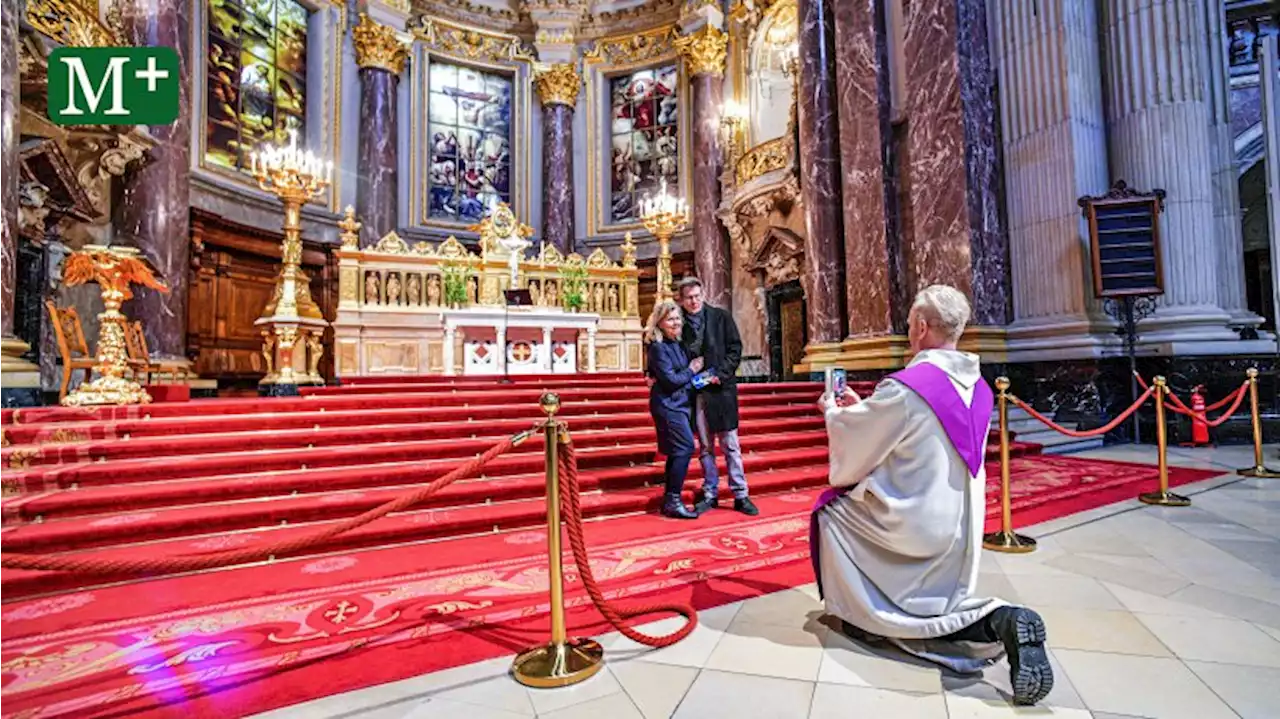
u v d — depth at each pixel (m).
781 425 6.81
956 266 8.46
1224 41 8.70
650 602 2.84
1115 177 8.29
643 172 17.05
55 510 3.80
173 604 2.88
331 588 3.07
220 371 11.66
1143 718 1.83
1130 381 7.73
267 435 4.99
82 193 8.27
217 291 11.72
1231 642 2.31
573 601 2.86
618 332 11.44
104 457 4.53
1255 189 12.80
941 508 2.16
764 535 3.89
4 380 5.85
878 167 9.41
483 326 9.27
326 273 13.62
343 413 5.60
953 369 2.22
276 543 1.96
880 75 9.53
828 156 10.37
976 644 2.27
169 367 9.09
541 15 17.05
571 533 2.34
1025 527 3.90
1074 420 7.63
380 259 9.95
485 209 16.62
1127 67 8.20
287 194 7.85
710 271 15.23
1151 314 7.82
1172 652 2.24
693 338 4.48
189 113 9.87
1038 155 8.31
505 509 4.34
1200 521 3.96
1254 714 1.84
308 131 13.91
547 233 16.70
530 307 9.77
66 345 6.11
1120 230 7.66
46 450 4.37
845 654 2.29
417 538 3.89
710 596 2.89
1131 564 3.18
